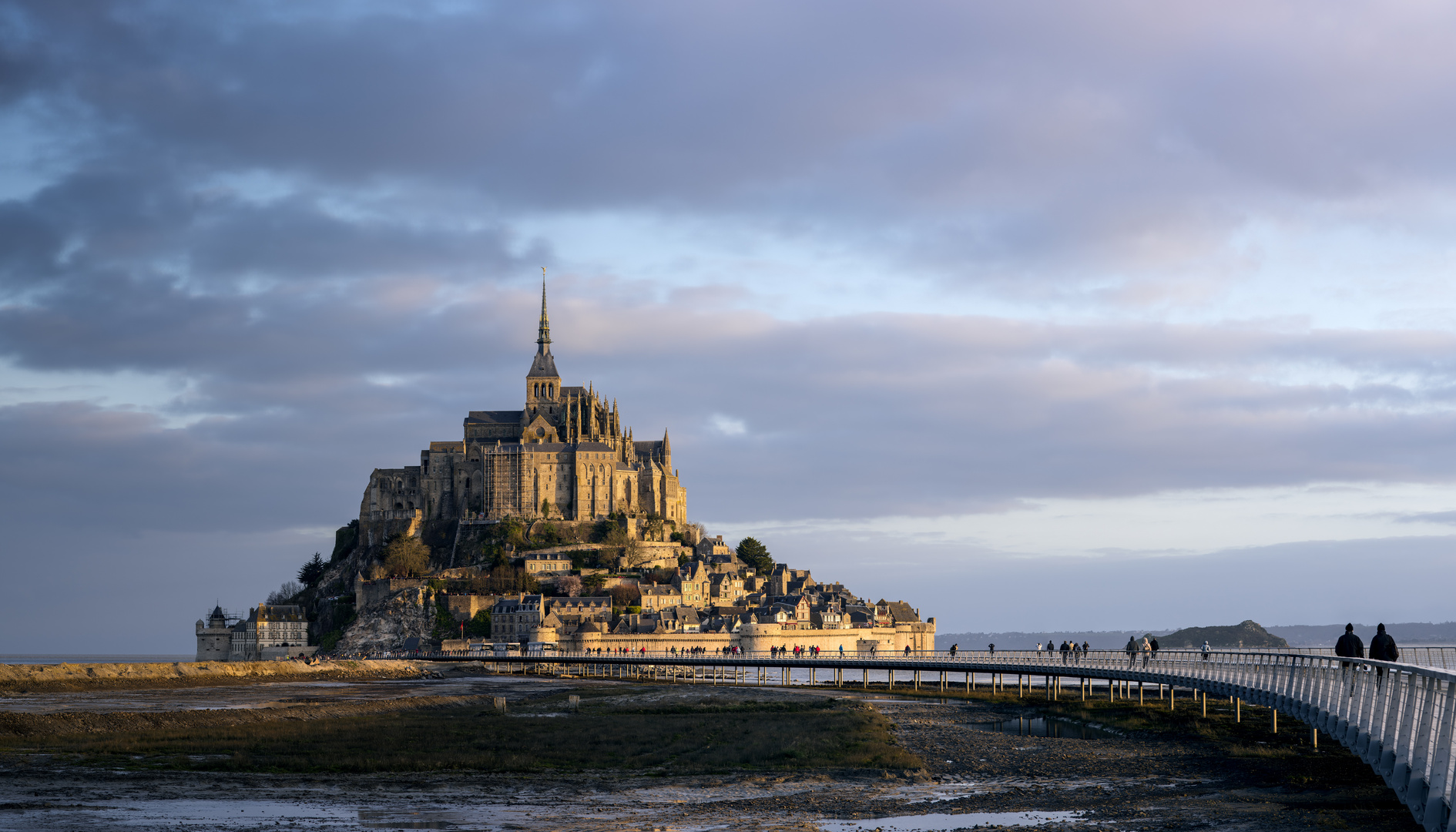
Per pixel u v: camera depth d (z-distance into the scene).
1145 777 68.56
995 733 99.62
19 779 66.06
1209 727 96.12
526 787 67.12
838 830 51.78
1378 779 61.75
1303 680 64.81
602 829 52.50
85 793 61.28
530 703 138.75
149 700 134.12
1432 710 39.09
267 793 62.84
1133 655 114.38
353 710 119.06
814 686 186.62
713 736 94.88
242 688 169.00
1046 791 63.00
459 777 71.44
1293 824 48.22
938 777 71.06
